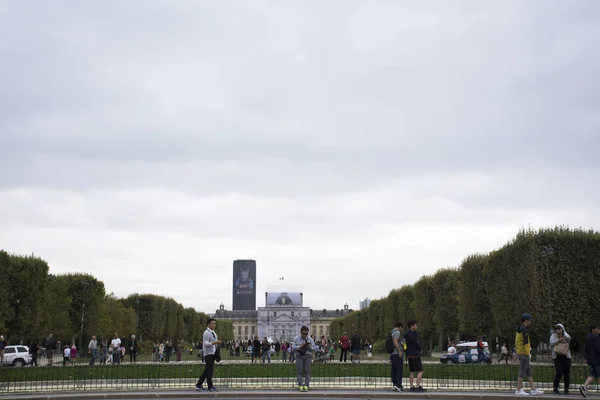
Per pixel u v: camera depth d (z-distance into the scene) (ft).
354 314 585.22
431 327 328.70
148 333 419.54
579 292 210.38
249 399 89.97
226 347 513.04
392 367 95.66
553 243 215.31
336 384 110.93
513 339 279.69
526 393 89.81
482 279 273.54
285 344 254.47
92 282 330.75
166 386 107.86
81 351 324.60
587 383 88.58
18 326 261.44
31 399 89.35
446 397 89.25
